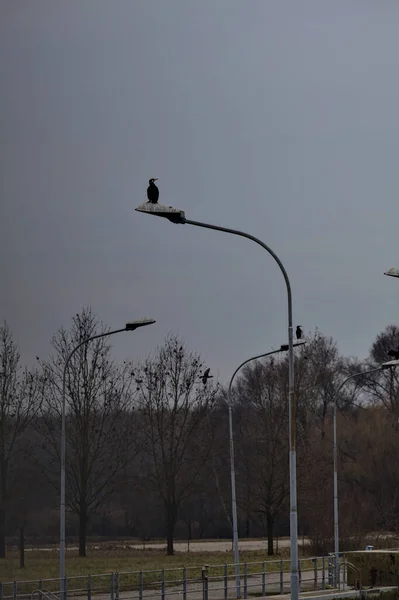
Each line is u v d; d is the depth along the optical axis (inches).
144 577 1871.3
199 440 3031.5
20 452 2420.0
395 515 2778.1
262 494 2618.1
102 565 2103.8
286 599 1487.5
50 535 2496.3
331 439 3031.5
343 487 2962.6
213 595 1609.3
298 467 2655.0
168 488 2662.4
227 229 1069.8
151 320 1419.8
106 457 3006.9
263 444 2780.5
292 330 1127.6
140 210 970.7
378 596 1581.0
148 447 2839.6
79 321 2677.2
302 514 2812.5
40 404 2534.5
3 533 2261.3
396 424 3075.8
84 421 2559.1
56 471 2623.0
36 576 1839.3
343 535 2391.7
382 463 2967.5
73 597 1553.9
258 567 2087.8
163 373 2817.4
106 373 2674.7
